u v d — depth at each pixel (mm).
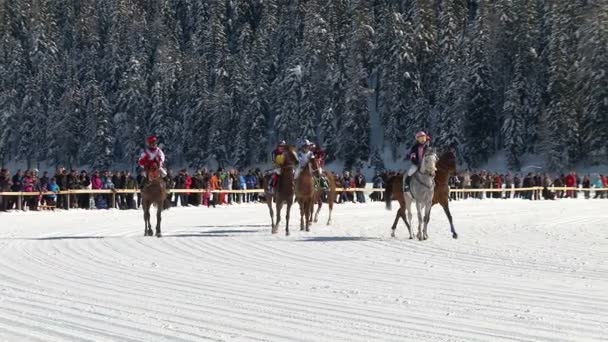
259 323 7730
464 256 14789
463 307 8812
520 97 72625
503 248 16500
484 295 9773
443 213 31016
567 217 29469
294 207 33969
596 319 8086
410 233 18562
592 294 9930
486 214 30766
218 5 101125
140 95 84938
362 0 88562
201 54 94250
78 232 19594
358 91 76125
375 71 85500
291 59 85562
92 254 14406
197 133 82688
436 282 11008
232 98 83500
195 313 8289
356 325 7652
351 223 24109
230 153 82312
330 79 79188
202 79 84562
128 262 13188
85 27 99688
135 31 94500
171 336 7074
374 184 43906
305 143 19938
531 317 8195
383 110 80250
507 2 77875
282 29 94188
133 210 30828
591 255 15305
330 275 11711
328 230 21000
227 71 85438
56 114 85000
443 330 7441
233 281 10914
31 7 97812
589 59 66000
